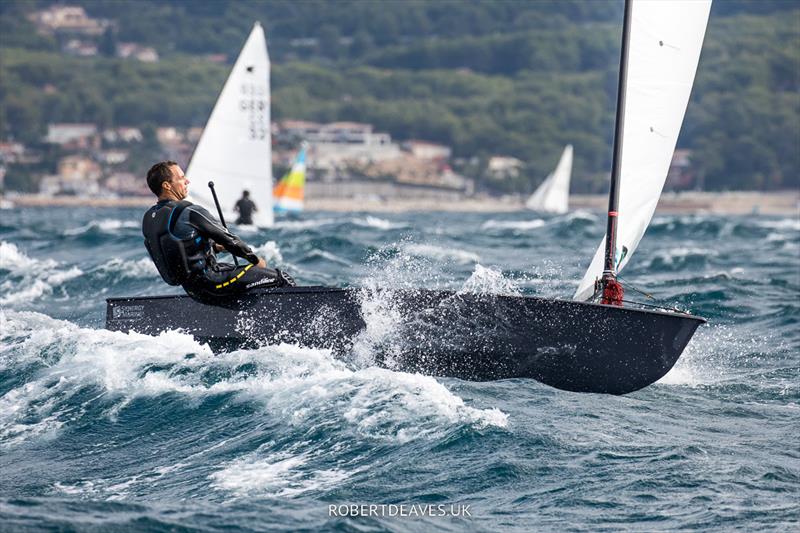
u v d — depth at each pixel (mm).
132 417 25688
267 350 29109
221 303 29656
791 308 46500
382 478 21547
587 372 28141
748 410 27641
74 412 26188
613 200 32406
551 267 61125
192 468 22531
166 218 28109
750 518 19453
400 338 28891
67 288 50062
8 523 18797
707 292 51688
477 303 28672
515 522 19469
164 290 48406
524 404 26422
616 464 22250
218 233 28375
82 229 103125
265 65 100312
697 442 24000
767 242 104688
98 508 19906
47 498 20516
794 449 23734
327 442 23344
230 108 99375
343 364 28312
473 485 21141
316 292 29266
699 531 18953
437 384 26406
